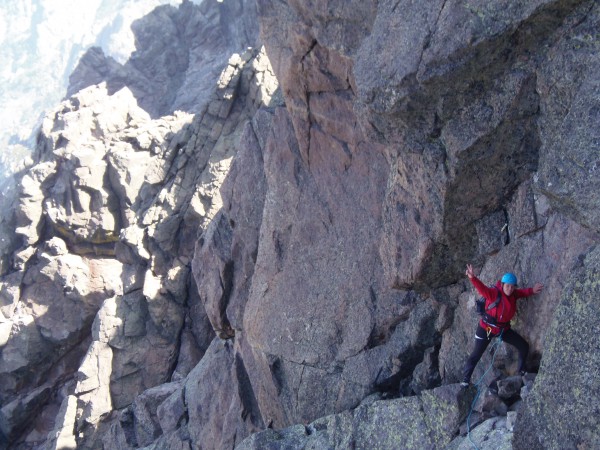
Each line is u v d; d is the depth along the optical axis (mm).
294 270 20672
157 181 43719
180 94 75312
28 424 43812
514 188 14539
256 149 24375
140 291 41938
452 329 16391
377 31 14805
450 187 14688
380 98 14586
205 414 27703
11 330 43812
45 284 44906
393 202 16672
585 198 11938
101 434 38656
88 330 44625
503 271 14539
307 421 19891
